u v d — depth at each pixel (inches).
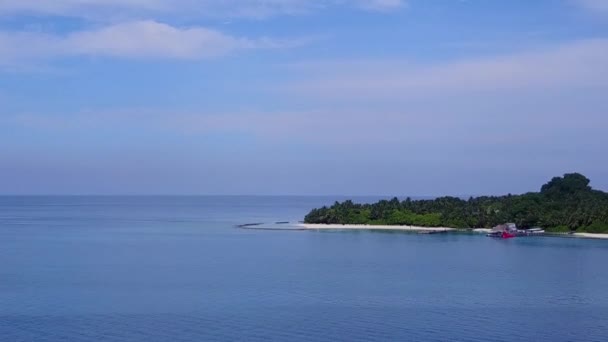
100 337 3715.6
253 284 5482.3
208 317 4207.7
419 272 6333.7
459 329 3978.8
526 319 4261.8
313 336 3777.1
